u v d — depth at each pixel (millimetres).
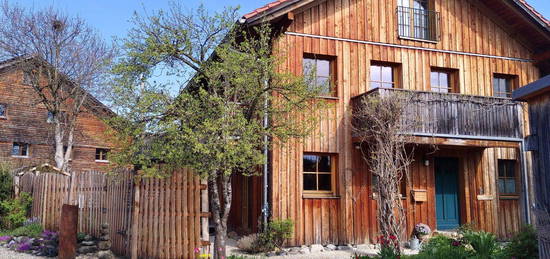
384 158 9820
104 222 9766
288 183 11266
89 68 22891
